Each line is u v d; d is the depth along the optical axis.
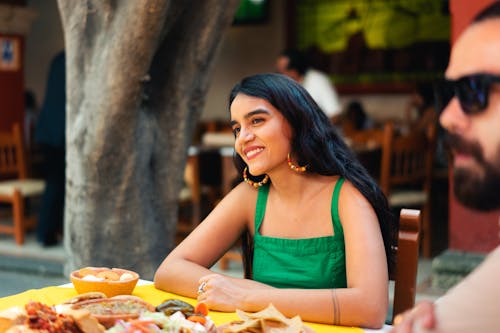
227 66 10.90
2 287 5.37
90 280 1.87
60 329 1.35
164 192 3.77
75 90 3.60
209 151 5.72
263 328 1.47
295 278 2.03
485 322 0.91
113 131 3.48
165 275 2.04
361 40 9.89
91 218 3.62
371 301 1.76
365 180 2.04
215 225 2.20
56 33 11.73
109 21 3.37
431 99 7.49
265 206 2.15
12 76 8.18
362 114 8.62
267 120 1.97
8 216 7.88
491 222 4.41
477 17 0.85
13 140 6.88
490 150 0.84
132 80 3.36
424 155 5.97
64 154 6.23
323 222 2.03
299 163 2.01
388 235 2.05
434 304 1.00
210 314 1.78
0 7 7.80
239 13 10.70
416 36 9.55
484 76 0.83
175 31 3.59
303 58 6.46
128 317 1.48
